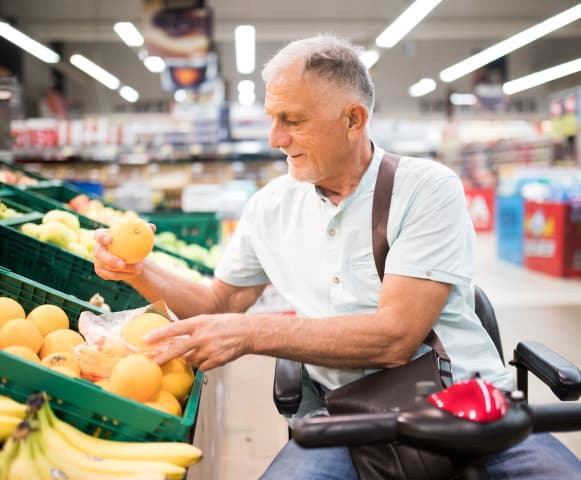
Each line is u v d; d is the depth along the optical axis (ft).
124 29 36.94
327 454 4.62
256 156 31.19
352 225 4.86
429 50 67.21
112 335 4.19
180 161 30.09
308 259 5.11
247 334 4.25
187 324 4.16
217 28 52.34
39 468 3.10
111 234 4.60
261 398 11.91
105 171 30.35
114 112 67.31
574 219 23.39
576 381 4.38
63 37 54.24
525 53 66.95
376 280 4.84
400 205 4.75
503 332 15.69
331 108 4.48
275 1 50.78
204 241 13.48
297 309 5.18
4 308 4.30
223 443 9.95
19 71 49.44
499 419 2.95
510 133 55.77
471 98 68.03
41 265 6.26
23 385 3.43
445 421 2.95
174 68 39.42
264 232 5.37
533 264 25.50
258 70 66.85
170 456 3.35
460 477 3.83
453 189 4.78
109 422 3.52
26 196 8.86
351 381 4.89
